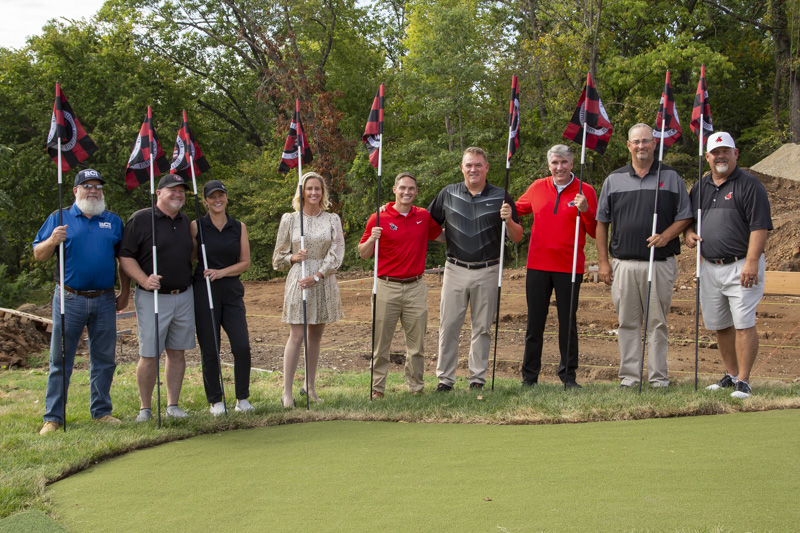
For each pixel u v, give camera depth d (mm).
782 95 27328
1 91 26922
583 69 22438
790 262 15016
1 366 9383
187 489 3816
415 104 28938
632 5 23422
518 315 11914
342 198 24969
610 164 24219
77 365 9391
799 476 3473
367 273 21344
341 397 6395
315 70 26938
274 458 4340
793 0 24203
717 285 5688
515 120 6195
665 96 6059
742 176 5539
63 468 4203
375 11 33906
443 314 6289
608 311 12367
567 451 4137
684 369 8055
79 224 5375
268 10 26547
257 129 34219
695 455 3904
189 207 29641
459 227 6148
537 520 3090
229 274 5707
